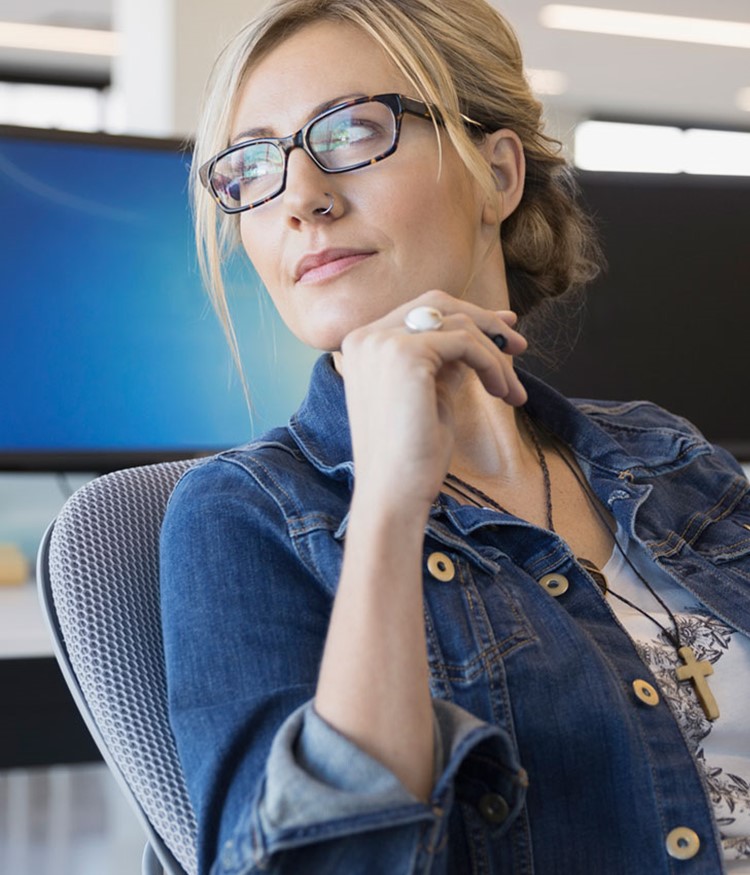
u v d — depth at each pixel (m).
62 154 2.40
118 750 1.06
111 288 2.43
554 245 1.37
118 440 2.44
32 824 3.56
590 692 1.01
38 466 2.39
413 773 0.85
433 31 1.20
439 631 1.02
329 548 1.02
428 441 0.87
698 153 6.94
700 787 1.02
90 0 7.30
